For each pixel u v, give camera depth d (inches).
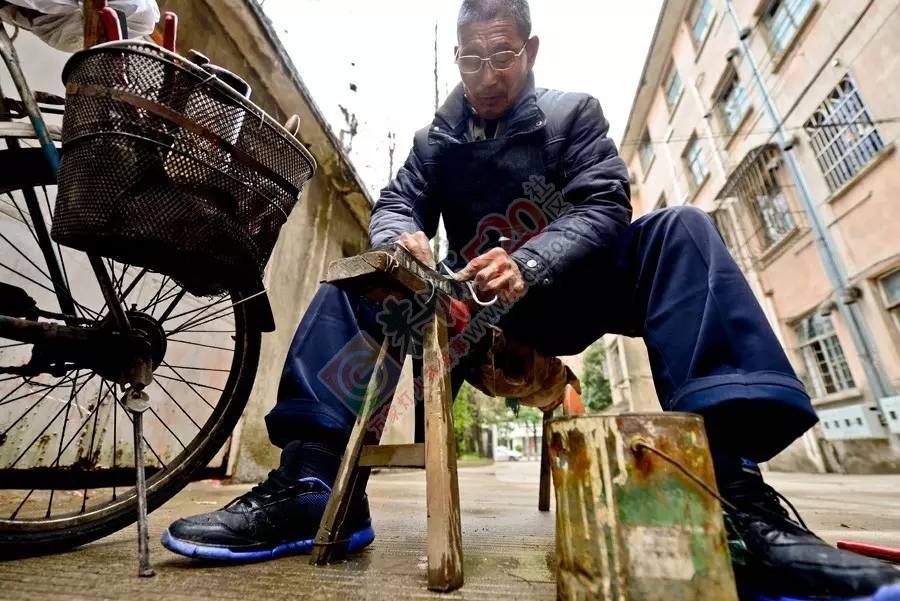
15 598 24.6
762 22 281.4
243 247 32.6
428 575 27.1
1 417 60.8
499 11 43.6
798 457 262.7
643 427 22.1
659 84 419.2
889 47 202.5
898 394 205.5
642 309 38.7
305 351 39.8
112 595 25.3
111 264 40.9
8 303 36.5
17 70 37.9
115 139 28.8
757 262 290.4
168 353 88.1
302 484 35.8
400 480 153.2
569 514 23.1
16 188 39.6
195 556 30.2
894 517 69.4
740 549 25.7
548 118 46.1
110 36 33.0
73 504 65.1
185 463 44.4
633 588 20.2
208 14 100.4
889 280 212.2
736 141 308.0
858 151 220.4
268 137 34.3
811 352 259.4
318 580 28.6
